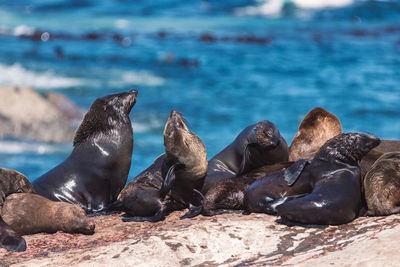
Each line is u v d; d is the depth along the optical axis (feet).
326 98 378.12
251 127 109.81
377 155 94.27
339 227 77.77
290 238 75.77
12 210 88.02
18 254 78.69
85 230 87.10
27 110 265.75
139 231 85.35
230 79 435.94
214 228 79.46
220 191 91.35
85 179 105.40
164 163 95.91
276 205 83.56
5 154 234.79
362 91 398.42
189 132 90.99
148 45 581.53
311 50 561.43
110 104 108.17
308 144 107.65
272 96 382.22
